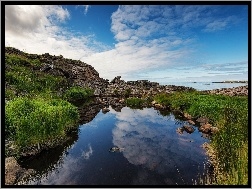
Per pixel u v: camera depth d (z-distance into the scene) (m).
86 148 9.45
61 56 44.28
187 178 6.58
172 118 15.95
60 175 6.88
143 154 8.66
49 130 9.43
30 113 9.59
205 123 12.86
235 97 19.38
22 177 6.58
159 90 36.94
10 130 8.36
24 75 21.66
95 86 35.84
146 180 6.48
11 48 32.94
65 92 23.47
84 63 48.00
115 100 26.72
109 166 7.52
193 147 9.38
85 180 6.51
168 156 8.39
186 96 20.77
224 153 7.13
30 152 8.27
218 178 6.11
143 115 17.53
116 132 12.06
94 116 16.92
